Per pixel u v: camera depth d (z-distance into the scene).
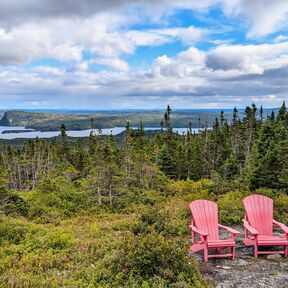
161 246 7.52
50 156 55.53
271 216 10.03
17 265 9.78
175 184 28.69
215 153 48.34
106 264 8.44
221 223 12.85
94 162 26.98
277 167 22.12
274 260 8.70
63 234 12.90
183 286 6.76
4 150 71.75
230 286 7.20
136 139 45.50
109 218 18.61
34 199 22.64
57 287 7.53
